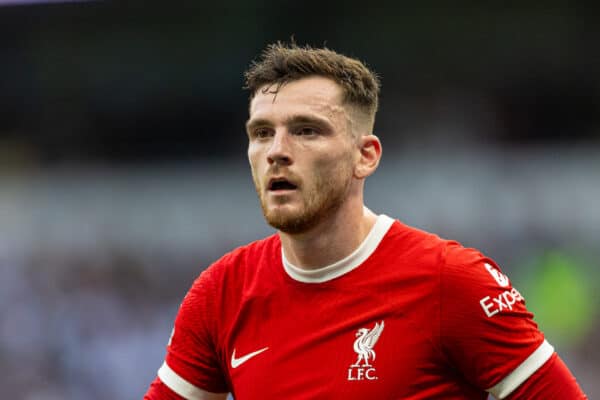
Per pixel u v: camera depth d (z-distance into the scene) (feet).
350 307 29.19
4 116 192.65
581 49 176.45
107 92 192.65
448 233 146.82
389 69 183.52
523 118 180.14
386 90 182.91
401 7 177.88
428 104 181.06
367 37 183.32
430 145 176.24
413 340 28.40
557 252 137.08
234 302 31.17
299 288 29.96
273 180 28.60
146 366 139.54
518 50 178.60
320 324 29.35
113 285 150.51
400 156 173.27
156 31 185.06
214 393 32.50
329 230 29.32
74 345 140.97
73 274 151.94
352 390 28.32
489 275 28.94
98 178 179.73
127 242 158.30
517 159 162.20
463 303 28.30
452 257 29.09
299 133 28.66
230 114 193.16
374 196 158.20
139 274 152.87
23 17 180.75
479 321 28.14
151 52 187.83
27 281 151.43
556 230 140.46
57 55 188.34
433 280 28.68
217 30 184.24
